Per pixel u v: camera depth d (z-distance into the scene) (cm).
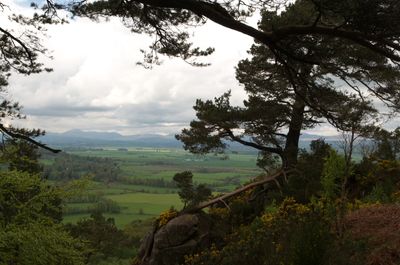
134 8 966
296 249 593
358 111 1195
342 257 591
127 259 2608
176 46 1042
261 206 1642
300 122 1839
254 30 823
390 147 1585
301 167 1576
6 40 1118
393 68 1152
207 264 1005
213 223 1617
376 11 735
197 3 794
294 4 973
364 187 1333
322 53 906
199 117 1858
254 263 771
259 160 1966
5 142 527
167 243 1545
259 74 1797
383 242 656
